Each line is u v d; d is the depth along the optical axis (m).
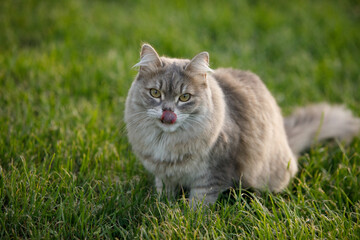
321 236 3.68
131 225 3.93
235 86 4.56
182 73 3.98
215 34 8.91
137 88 4.10
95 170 4.57
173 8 9.80
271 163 4.74
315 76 7.41
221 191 4.26
